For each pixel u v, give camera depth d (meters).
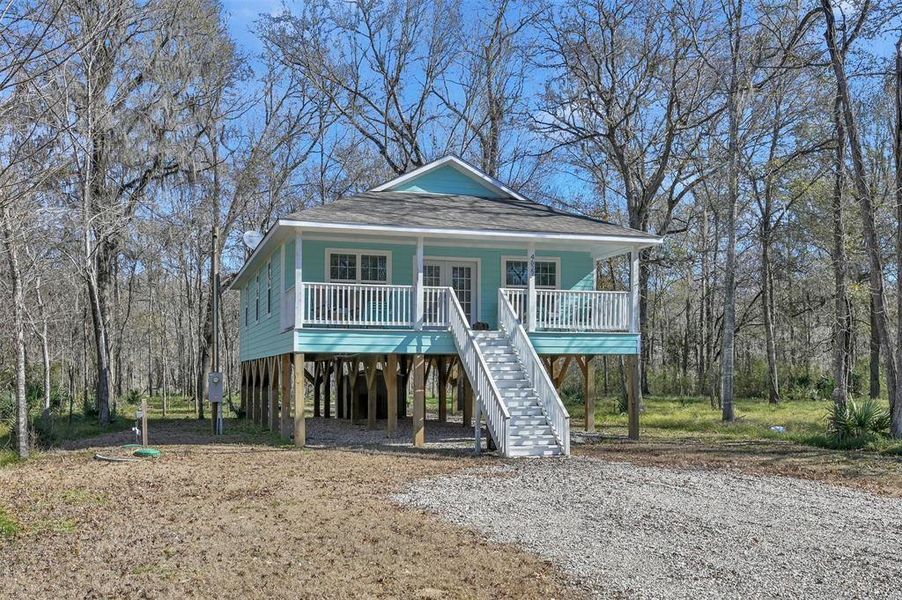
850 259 25.91
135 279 41.50
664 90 27.42
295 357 15.26
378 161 36.91
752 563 6.82
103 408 23.14
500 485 10.64
